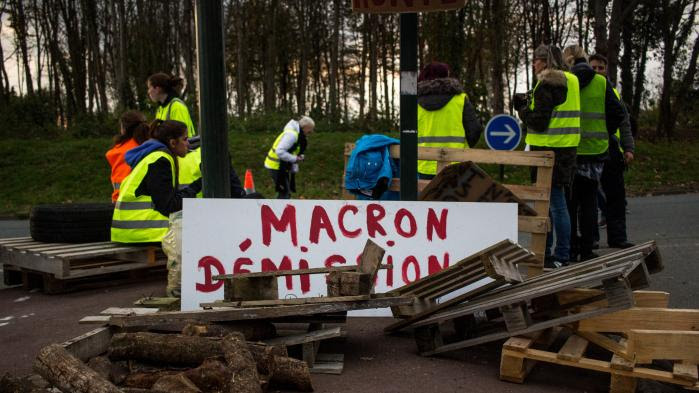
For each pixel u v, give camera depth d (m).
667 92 29.78
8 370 4.40
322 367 4.20
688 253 7.97
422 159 6.56
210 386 3.39
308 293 5.41
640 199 15.61
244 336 4.00
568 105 6.50
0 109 29.62
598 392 3.86
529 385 3.96
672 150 24.36
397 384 3.96
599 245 8.72
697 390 3.82
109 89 45.81
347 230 5.47
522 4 32.47
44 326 5.54
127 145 7.88
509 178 19.08
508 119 9.48
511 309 4.10
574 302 4.38
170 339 3.73
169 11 41.50
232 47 43.09
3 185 19.77
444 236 5.45
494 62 28.91
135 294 6.71
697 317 3.95
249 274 4.49
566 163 6.53
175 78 8.38
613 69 20.66
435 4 5.73
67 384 3.31
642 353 3.67
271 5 40.47
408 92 5.90
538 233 5.89
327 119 30.27
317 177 20.05
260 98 50.06
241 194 7.79
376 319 5.54
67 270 6.56
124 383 3.64
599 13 20.25
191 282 5.40
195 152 7.46
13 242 7.55
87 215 7.36
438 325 4.54
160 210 6.50
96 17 39.31
